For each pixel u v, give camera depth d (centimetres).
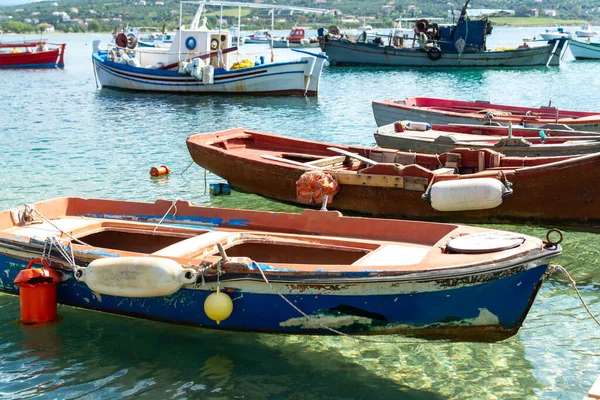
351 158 1327
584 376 729
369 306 700
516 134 1633
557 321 860
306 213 888
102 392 709
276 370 750
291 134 2284
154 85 3488
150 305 783
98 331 830
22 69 5278
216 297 720
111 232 934
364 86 3828
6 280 870
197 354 782
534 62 4984
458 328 710
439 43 5019
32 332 829
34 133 2312
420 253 772
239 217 927
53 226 915
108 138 2208
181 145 2077
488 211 1102
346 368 752
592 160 1001
